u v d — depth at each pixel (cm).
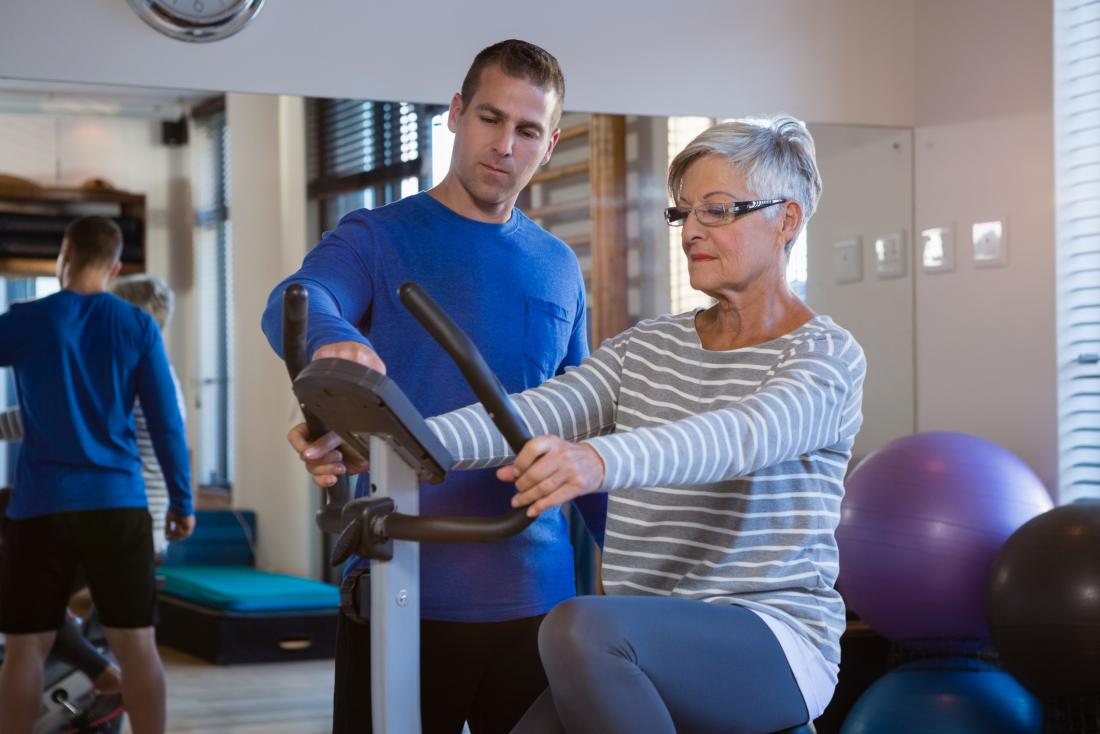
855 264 332
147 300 271
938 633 271
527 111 183
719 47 315
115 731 271
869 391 333
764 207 155
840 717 304
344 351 136
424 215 188
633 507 156
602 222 305
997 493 266
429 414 183
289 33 277
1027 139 302
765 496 150
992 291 314
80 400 268
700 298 310
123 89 268
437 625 183
